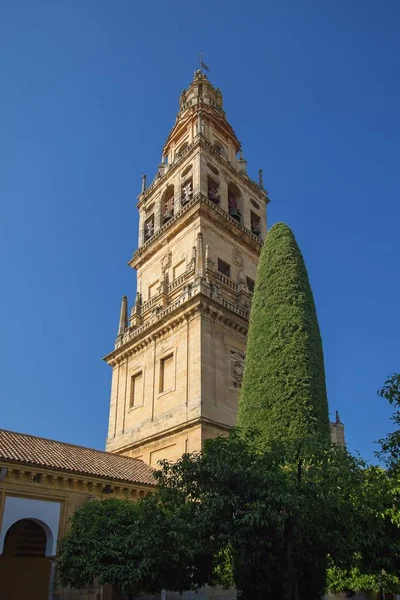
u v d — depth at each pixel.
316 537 16.50
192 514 17.23
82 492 26.44
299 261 28.47
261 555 17.44
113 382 42.25
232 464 16.48
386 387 15.04
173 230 44.59
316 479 16.52
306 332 25.42
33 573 28.97
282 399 23.67
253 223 50.19
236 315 37.34
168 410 34.88
